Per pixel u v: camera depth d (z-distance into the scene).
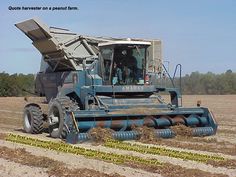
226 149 12.97
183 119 16.56
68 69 18.11
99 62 16.81
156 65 18.33
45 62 19.34
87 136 14.04
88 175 9.05
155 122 15.73
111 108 15.41
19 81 63.72
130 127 15.21
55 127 15.88
